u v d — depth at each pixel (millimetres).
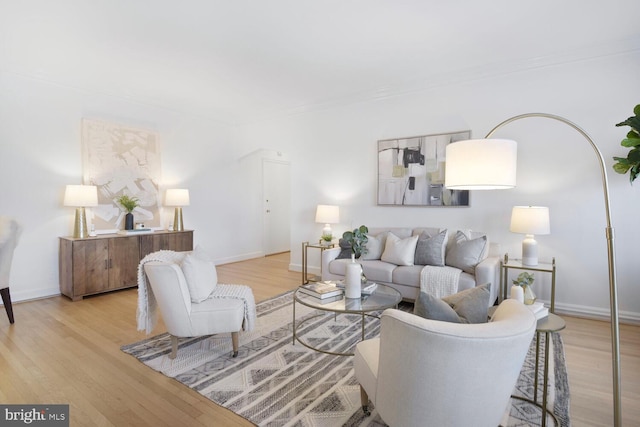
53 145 4059
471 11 2650
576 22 2809
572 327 3115
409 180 4348
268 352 2604
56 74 3914
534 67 3537
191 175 5570
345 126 4887
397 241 3963
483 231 3889
